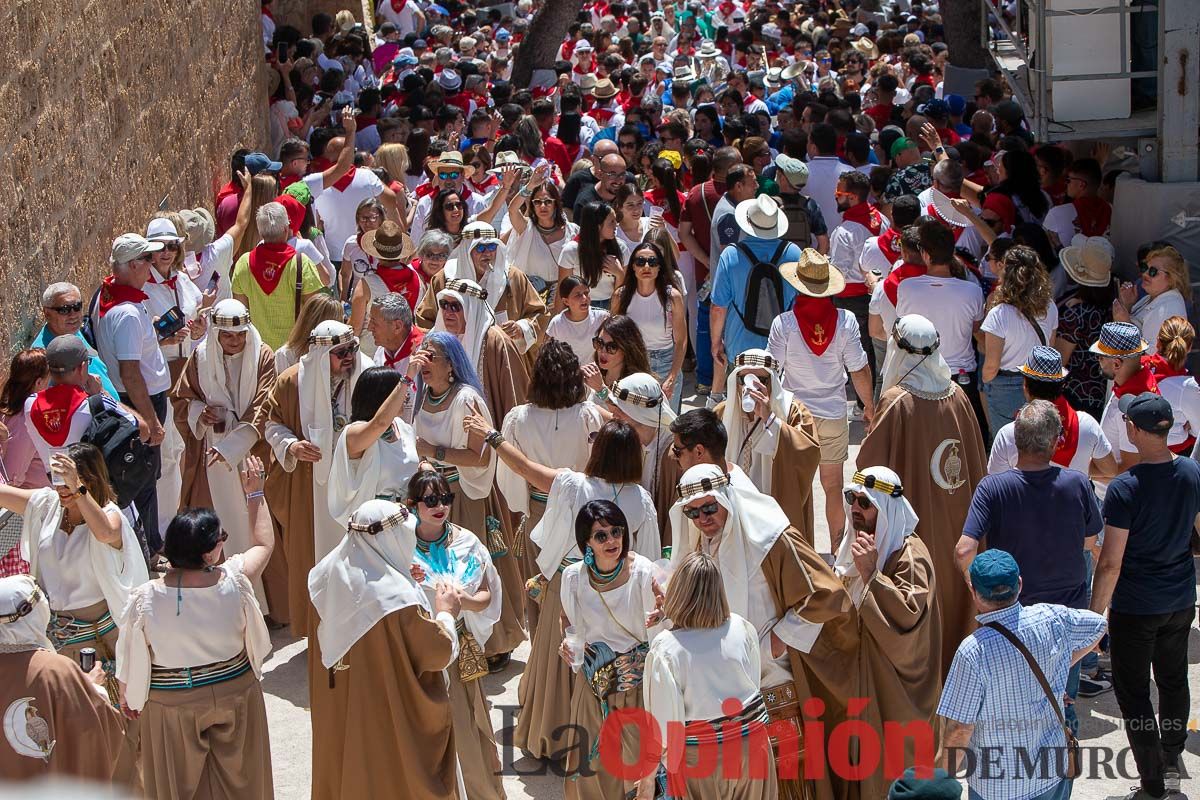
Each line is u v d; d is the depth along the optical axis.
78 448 6.50
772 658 6.03
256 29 17.16
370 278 10.37
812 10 28.12
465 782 6.36
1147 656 6.41
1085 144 13.71
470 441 7.50
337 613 5.69
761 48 22.38
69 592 6.54
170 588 5.66
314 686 6.01
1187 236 10.51
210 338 8.31
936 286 9.14
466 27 27.27
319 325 7.84
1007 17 15.26
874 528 6.22
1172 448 8.28
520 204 10.93
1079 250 9.86
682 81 17.89
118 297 8.67
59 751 5.45
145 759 5.79
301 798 6.79
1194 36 10.41
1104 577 6.30
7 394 7.77
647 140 16.14
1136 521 6.29
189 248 10.59
